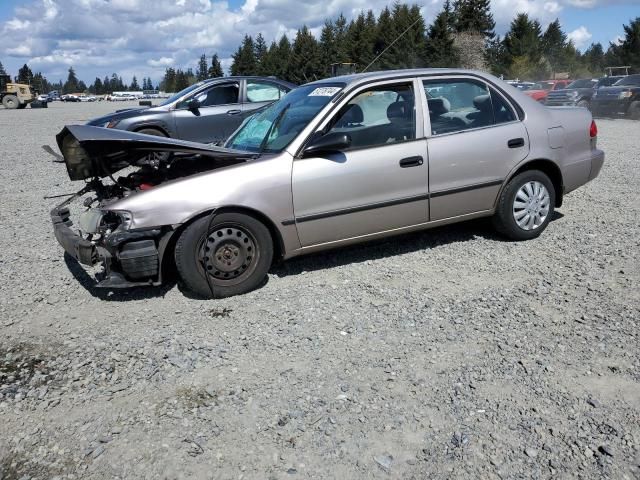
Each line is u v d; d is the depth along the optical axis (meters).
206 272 4.36
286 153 4.57
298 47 59.97
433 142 5.02
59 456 2.70
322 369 3.39
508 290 4.47
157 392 3.21
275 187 4.46
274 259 4.91
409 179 4.93
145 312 4.29
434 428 2.84
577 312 4.04
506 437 2.75
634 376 3.23
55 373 3.44
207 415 2.98
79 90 162.12
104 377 3.38
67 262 5.48
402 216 4.99
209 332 3.91
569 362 3.39
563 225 6.20
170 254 4.70
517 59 54.72
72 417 3.00
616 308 4.09
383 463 2.60
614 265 4.93
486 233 5.94
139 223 4.16
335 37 57.41
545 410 2.95
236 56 76.25
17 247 5.99
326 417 2.94
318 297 4.44
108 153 4.36
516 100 5.54
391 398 3.09
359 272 4.96
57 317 4.26
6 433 2.88
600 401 3.01
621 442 2.70
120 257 4.13
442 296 4.39
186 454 2.68
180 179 4.37
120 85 164.88
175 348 3.69
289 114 5.05
